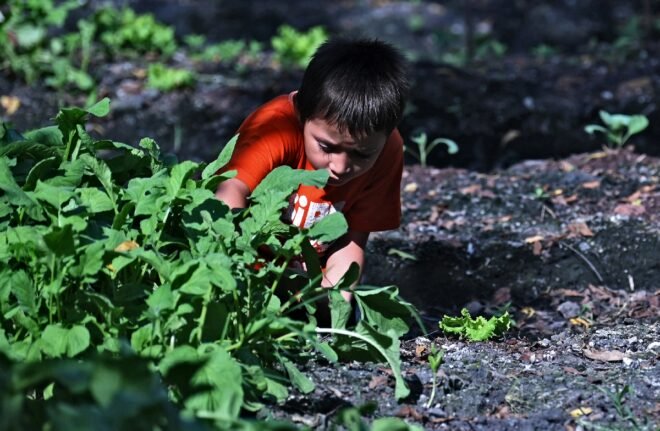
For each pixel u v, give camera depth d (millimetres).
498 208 8211
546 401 4781
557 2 16859
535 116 10734
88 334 4160
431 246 7457
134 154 5070
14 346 4246
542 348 5547
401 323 4789
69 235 4184
